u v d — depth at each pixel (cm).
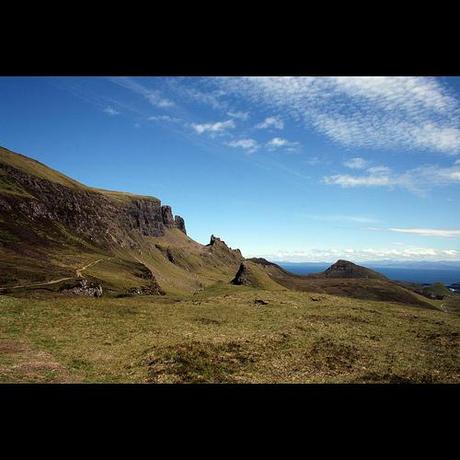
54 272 10262
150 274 18112
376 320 4391
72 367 2023
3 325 2789
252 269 11356
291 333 3247
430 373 2289
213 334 3097
